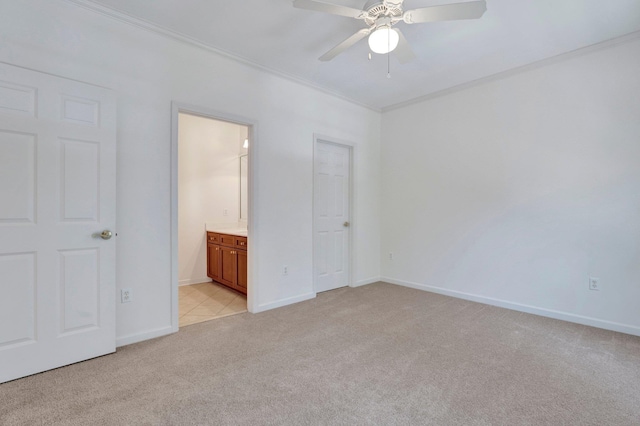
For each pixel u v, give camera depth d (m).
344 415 1.53
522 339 2.46
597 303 2.72
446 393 1.72
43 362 1.89
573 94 2.83
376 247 4.45
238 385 1.79
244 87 2.98
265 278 3.15
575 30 2.47
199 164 4.39
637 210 2.54
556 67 2.92
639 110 2.52
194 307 3.25
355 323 2.79
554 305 2.95
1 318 1.76
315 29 2.47
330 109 3.78
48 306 1.91
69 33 2.08
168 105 2.52
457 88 3.61
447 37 2.57
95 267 2.09
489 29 2.46
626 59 2.57
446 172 3.74
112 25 2.25
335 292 3.85
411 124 4.09
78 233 2.02
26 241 1.84
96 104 2.10
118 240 2.29
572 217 2.85
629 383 1.82
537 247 3.05
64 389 1.72
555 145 2.94
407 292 3.86
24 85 1.83
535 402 1.65
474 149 3.49
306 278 3.53
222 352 2.20
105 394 1.68
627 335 2.54
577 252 2.82
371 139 4.34
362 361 2.09
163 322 2.51
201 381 1.82
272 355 2.16
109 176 2.15
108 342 2.15
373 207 4.39
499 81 3.29
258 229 3.09
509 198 3.24
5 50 1.87
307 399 1.66
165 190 2.51
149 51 2.42
